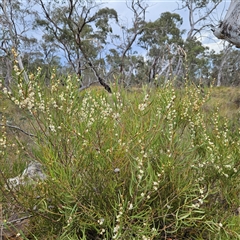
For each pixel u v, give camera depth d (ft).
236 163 6.81
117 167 5.67
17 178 7.29
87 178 5.83
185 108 7.55
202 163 6.68
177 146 6.45
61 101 6.26
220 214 6.41
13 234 6.40
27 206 6.02
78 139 5.83
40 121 6.24
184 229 6.00
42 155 6.03
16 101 5.70
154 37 69.77
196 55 65.98
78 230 5.76
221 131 7.70
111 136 5.74
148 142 5.93
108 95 7.11
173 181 5.74
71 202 5.53
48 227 6.11
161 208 5.54
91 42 41.96
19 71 5.90
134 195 5.54
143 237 5.04
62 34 41.29
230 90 36.96
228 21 13.05
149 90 7.11
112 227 5.53
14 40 28.40
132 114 6.53
